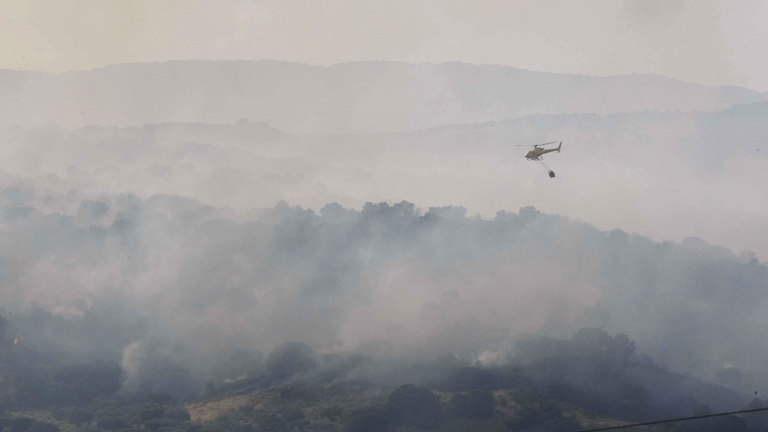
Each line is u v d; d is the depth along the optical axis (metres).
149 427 129.88
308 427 131.12
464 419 134.62
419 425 132.12
